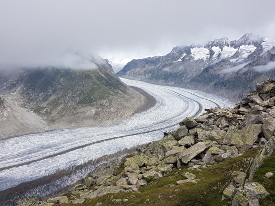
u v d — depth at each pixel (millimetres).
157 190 41344
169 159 59438
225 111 85125
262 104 75312
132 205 37062
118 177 59750
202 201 31750
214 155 53188
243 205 22828
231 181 33031
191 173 45750
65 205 44406
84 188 62688
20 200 66625
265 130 53188
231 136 58062
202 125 76938
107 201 41562
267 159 30047
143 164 64438
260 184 24641
